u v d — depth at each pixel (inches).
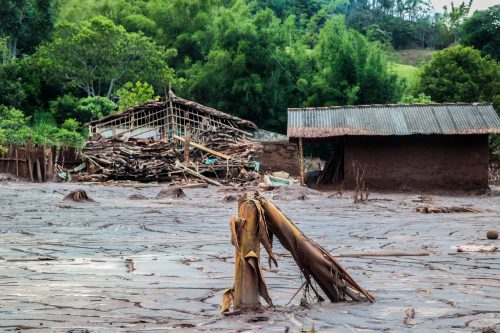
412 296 267.6
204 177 1637.6
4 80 2635.3
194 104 1929.1
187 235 553.3
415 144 1412.4
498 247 457.4
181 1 3722.9
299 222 702.5
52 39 3353.8
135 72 3031.5
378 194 1323.8
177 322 223.1
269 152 2107.5
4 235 544.1
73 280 317.7
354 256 407.5
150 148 1737.2
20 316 234.1
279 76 2847.0
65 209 833.5
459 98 2652.6
